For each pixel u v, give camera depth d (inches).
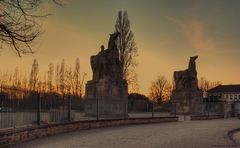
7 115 790.5
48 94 1021.8
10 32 684.1
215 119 2417.6
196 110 2623.0
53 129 1040.8
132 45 2807.6
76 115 1336.1
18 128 835.4
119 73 1793.8
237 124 1696.6
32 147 762.2
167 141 917.8
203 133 1165.7
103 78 1770.4
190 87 2650.1
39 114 957.2
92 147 781.9
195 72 2664.9
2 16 677.3
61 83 3747.5
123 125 1529.3
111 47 1802.4
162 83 5142.7
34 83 3472.0
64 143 842.2
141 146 811.4
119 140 924.0
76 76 3764.8
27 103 891.4
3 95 778.2
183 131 1238.3
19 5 682.2
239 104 2856.8
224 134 1133.7
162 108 2383.1
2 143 747.4
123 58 2783.0
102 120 1395.2
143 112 1937.7
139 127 1424.7
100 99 1501.0
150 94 5162.4
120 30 2792.8
